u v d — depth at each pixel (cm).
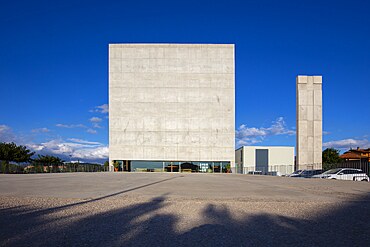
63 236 496
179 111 6594
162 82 6638
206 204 845
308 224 595
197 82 6625
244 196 1067
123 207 793
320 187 1540
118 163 6600
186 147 6544
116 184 1738
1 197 988
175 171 6538
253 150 6756
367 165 2602
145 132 6588
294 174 3428
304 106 4941
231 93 6606
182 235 507
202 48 6669
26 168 4291
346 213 719
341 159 7162
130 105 6625
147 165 6562
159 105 6612
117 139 6588
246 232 529
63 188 1405
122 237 493
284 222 612
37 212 712
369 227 571
